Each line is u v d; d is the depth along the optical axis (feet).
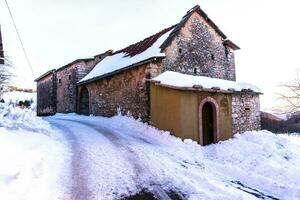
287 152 37.55
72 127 46.57
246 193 20.97
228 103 42.47
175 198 18.81
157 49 44.88
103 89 58.44
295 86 52.06
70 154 28.37
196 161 29.73
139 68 46.01
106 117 56.18
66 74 76.48
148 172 23.88
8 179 18.26
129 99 48.57
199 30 50.88
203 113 40.78
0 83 66.85
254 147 37.35
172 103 38.14
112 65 57.26
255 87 47.62
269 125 73.20
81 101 69.67
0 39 41.81
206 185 21.68
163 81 38.19
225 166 28.40
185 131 37.01
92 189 19.88
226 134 41.27
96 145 32.55
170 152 31.83
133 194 19.38
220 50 54.34
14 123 33.71
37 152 26.08
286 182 25.08
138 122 44.50
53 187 19.62
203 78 43.29
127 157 28.07
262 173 28.17
